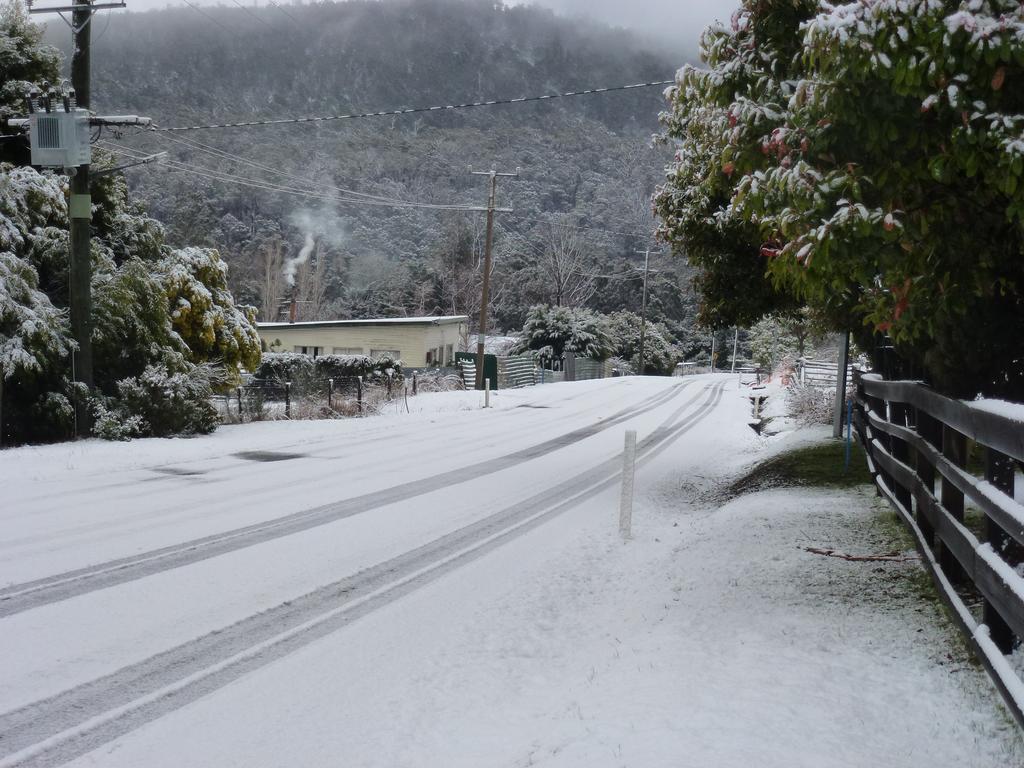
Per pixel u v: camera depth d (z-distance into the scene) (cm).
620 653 547
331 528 988
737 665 478
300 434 2077
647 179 14100
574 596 722
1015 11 404
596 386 4622
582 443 2002
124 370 2027
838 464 1277
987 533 430
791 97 487
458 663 560
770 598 604
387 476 1414
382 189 11762
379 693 509
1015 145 403
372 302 8044
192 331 2444
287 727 461
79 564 795
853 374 1505
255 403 2580
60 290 1980
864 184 480
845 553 709
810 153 493
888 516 849
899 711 404
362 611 676
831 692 429
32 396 1758
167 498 1162
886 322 570
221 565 807
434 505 1152
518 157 14675
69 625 624
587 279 8300
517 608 687
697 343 9150
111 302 1938
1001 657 390
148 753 431
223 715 477
